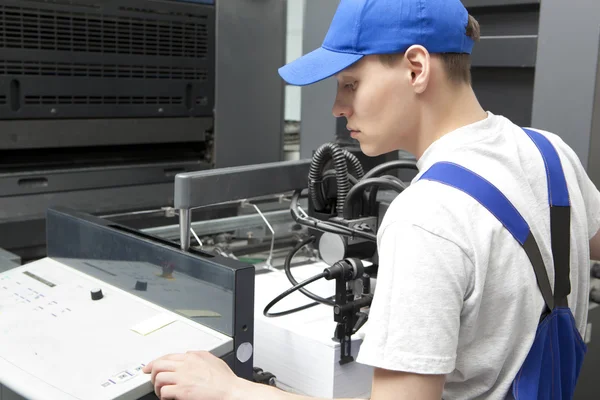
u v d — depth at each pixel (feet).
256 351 3.89
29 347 3.28
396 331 2.50
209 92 6.52
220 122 6.64
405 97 2.84
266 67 6.93
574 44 4.95
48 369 3.09
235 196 3.80
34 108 5.38
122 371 3.07
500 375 2.88
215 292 3.38
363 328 3.69
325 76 2.83
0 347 3.28
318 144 6.97
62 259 4.39
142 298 3.80
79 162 5.97
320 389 3.57
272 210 5.85
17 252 5.66
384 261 2.60
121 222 5.69
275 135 7.20
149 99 6.09
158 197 6.38
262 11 6.75
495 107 6.49
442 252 2.52
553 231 2.95
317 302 4.04
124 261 3.90
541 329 2.88
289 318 3.84
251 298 3.36
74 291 3.92
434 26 2.73
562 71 5.05
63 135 5.59
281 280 4.50
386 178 3.85
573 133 5.05
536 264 2.78
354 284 3.82
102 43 5.67
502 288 2.70
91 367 3.10
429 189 2.67
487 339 2.78
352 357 3.55
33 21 5.24
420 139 2.96
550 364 2.96
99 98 5.74
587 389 5.37
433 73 2.80
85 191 5.89
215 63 6.49
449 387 2.95
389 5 2.74
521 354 2.84
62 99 5.53
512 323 2.75
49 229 4.49
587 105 4.93
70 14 5.43
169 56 6.15
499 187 2.71
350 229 3.90
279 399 2.77
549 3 5.06
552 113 5.16
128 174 6.14
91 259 4.15
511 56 5.95
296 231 5.54
